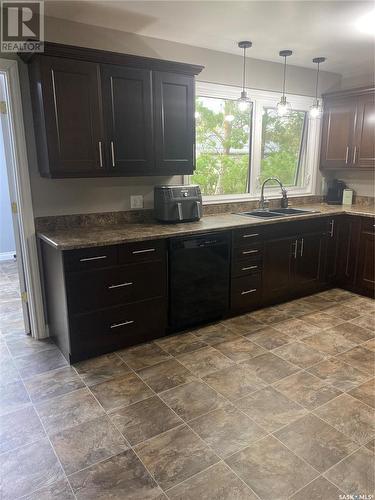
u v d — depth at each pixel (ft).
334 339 9.82
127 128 9.26
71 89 8.34
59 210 9.75
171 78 9.70
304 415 6.84
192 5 8.09
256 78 12.62
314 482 5.40
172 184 11.53
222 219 11.44
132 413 6.94
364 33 9.95
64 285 8.15
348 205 14.67
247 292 11.42
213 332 10.27
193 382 7.89
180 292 9.89
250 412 6.93
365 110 12.96
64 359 8.91
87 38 9.34
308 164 14.97
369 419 6.72
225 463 5.76
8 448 6.12
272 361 8.71
